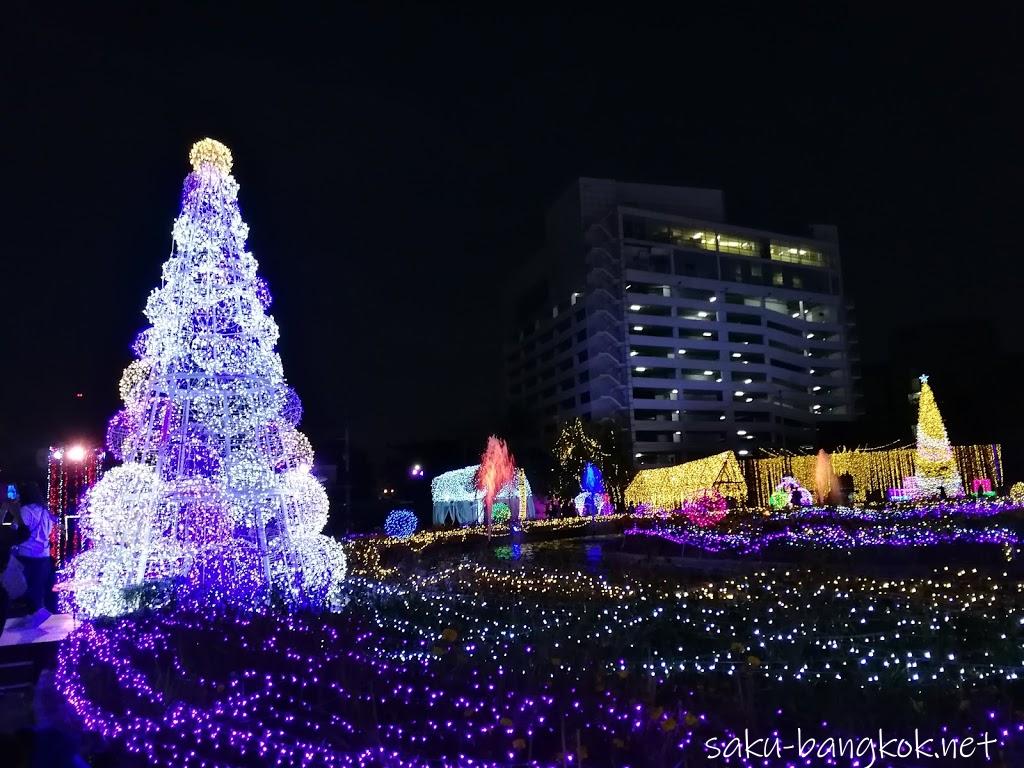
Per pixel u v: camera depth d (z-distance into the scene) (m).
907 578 12.57
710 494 37.44
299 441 12.91
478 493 42.47
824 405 105.00
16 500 12.94
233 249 12.36
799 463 48.81
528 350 111.50
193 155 12.45
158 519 11.82
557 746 5.68
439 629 10.10
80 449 19.41
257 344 12.52
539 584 13.91
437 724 6.31
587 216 98.06
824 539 20.12
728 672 7.21
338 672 7.84
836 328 105.38
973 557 16.20
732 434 93.38
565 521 34.69
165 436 11.99
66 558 18.28
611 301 92.94
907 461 43.81
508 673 7.49
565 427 68.62
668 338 92.69
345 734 6.36
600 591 12.78
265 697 7.36
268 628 9.91
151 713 7.02
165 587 11.45
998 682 6.79
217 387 12.21
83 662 8.78
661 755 5.23
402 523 36.28
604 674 7.12
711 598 11.33
